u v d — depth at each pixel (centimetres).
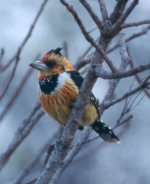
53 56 1134
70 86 1097
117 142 1141
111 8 1510
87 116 1098
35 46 1883
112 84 977
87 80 870
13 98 1033
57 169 917
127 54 968
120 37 977
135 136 1973
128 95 905
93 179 1880
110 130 1128
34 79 1866
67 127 912
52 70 1121
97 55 847
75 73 1113
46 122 1880
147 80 849
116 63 1766
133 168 1902
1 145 1805
